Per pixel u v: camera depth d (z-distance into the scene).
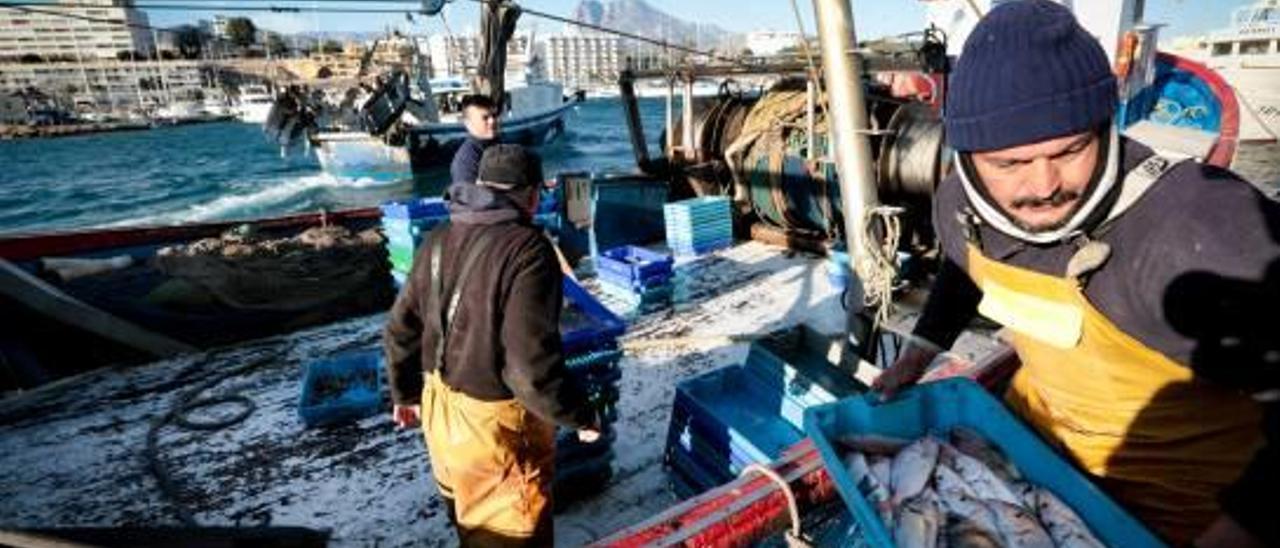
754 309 6.11
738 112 8.84
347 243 7.66
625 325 3.23
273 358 5.48
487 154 2.32
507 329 2.17
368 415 4.34
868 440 1.80
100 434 4.29
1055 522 1.51
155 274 6.84
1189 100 10.05
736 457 2.92
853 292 3.74
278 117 25.28
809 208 7.66
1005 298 1.48
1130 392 1.36
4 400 4.80
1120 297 1.21
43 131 79.81
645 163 9.72
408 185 25.94
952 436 1.87
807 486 2.13
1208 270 1.04
